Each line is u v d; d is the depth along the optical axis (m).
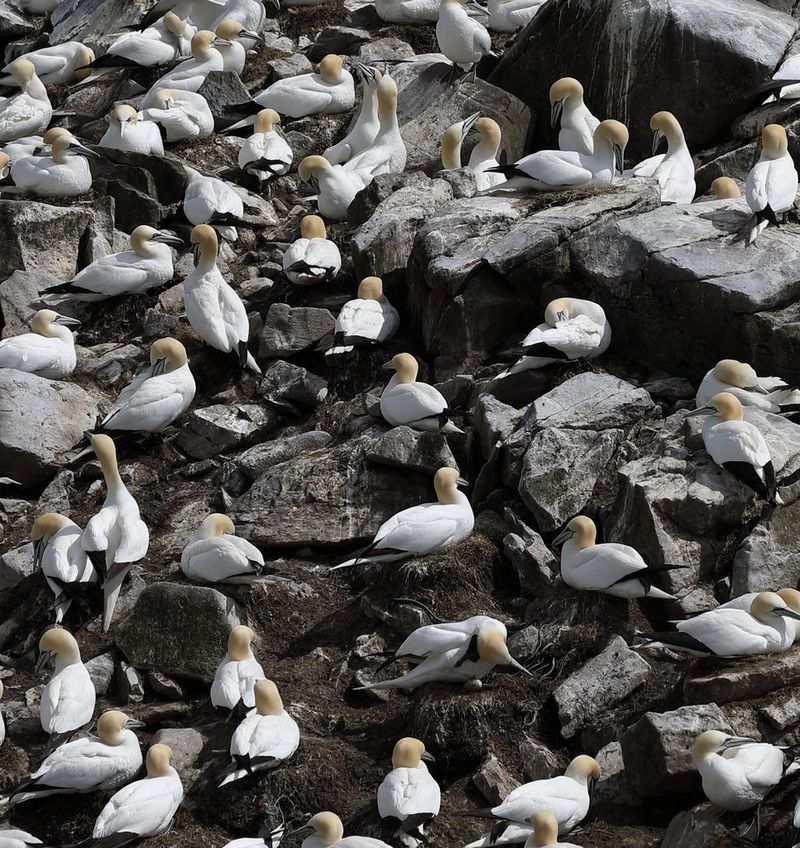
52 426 16.53
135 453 16.73
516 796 11.20
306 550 15.00
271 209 20.88
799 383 15.35
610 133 17.97
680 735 11.38
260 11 25.06
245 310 18.19
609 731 12.09
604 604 13.16
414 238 17.70
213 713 13.23
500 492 14.86
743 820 11.05
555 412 15.01
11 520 16.05
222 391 17.42
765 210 16.42
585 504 14.41
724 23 21.17
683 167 19.00
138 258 18.83
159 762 12.03
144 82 24.16
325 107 22.80
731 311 15.59
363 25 25.47
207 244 17.70
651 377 16.19
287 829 11.93
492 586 13.97
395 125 21.25
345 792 12.14
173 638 13.68
